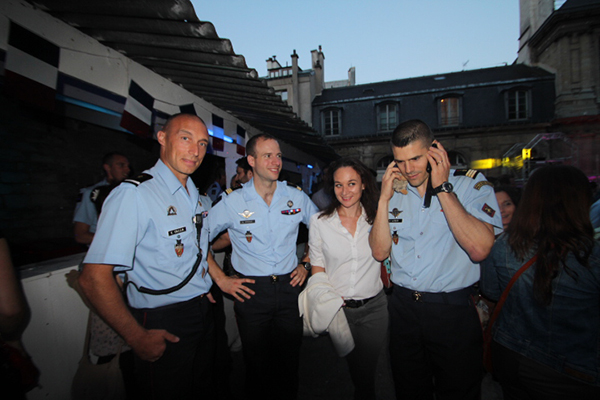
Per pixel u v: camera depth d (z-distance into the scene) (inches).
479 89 705.6
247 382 82.8
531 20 729.6
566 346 46.7
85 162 207.9
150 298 57.2
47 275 62.8
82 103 138.5
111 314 48.1
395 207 67.9
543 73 682.2
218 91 128.1
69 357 66.4
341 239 77.6
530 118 670.5
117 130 226.2
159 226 56.4
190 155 59.2
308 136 234.8
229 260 100.8
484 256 55.6
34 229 174.6
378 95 772.6
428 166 60.1
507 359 53.0
